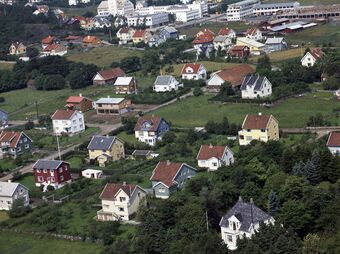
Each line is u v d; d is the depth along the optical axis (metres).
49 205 110.94
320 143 113.06
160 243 83.69
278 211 86.88
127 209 101.19
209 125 138.38
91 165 130.88
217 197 91.56
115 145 132.12
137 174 119.62
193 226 85.44
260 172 98.94
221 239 81.19
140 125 142.38
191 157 124.00
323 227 81.94
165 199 98.81
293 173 98.69
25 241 98.62
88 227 97.75
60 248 94.12
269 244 76.06
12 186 114.50
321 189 88.94
